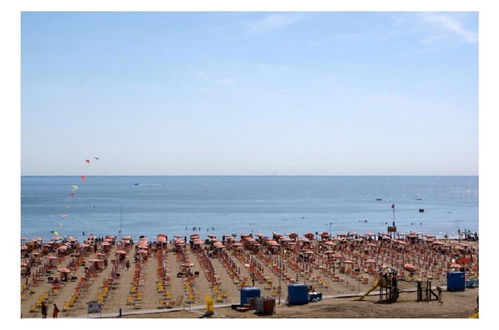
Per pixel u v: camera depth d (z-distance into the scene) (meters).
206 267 54.72
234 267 54.69
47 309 37.75
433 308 35.31
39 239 76.88
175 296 41.81
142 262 58.97
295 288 38.47
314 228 121.75
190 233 110.12
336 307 35.62
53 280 48.12
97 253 63.94
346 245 75.75
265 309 34.31
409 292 42.34
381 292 39.06
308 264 58.19
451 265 52.12
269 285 46.66
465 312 33.56
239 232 112.94
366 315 32.94
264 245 75.50
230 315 34.16
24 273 52.03
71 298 40.16
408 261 61.81
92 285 47.03
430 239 82.06
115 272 51.34
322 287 46.03
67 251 68.81
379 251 69.81
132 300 39.69
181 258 61.62
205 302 39.41
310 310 35.09
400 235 96.31
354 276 51.28
